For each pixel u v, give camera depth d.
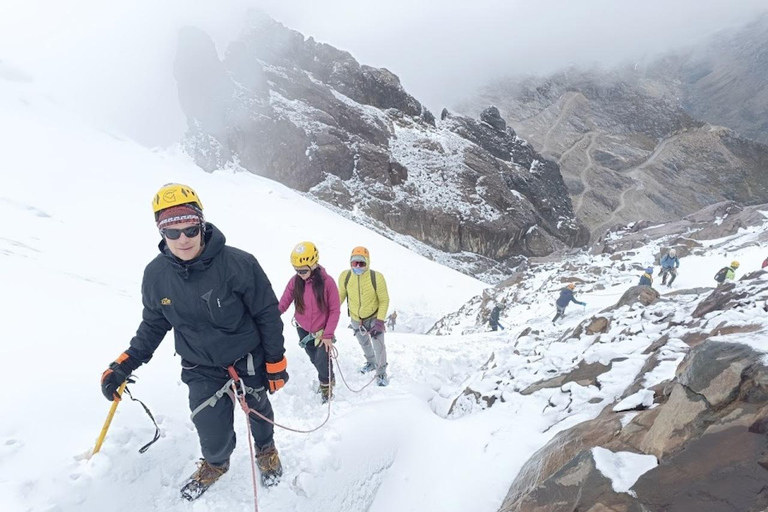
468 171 98.94
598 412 3.91
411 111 116.56
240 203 51.00
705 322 4.15
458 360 7.85
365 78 112.88
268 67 95.25
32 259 8.23
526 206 100.00
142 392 4.01
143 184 35.53
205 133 68.81
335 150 84.19
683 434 2.55
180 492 3.25
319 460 3.88
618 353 4.69
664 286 16.48
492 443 4.23
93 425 3.42
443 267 57.34
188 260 2.59
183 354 2.91
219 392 2.91
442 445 4.48
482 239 86.81
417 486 4.04
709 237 27.52
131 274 11.70
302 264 4.65
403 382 6.32
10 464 2.88
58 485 2.87
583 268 21.73
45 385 3.62
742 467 2.22
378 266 47.34
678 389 2.71
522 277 25.14
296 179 78.44
